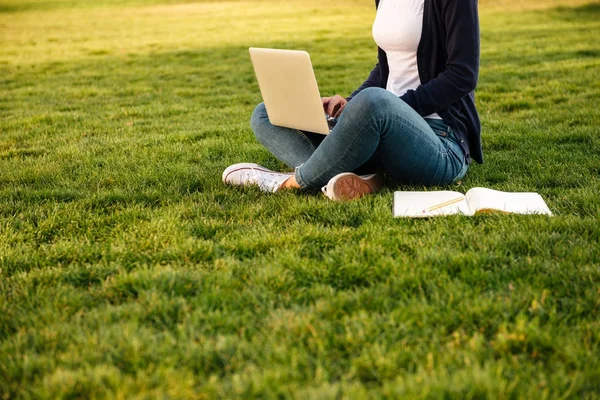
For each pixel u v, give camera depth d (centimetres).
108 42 1565
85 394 177
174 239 290
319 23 1878
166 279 244
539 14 1781
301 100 327
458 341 197
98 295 238
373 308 222
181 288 239
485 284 237
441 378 175
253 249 279
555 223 288
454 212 308
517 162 418
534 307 215
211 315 216
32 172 429
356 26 1764
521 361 188
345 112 314
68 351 199
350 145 319
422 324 208
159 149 490
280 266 255
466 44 322
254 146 487
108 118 672
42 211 340
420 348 195
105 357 194
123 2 2930
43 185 399
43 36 1747
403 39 337
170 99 798
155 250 281
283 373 181
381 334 202
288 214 318
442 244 270
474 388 171
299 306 225
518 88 745
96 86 925
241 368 189
